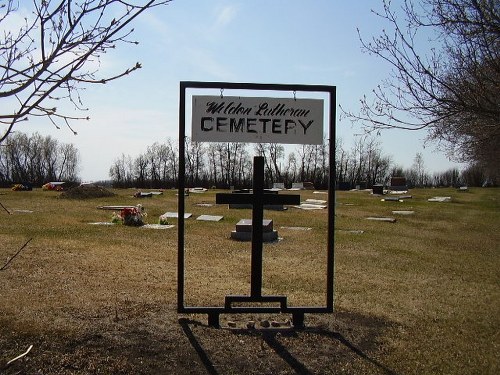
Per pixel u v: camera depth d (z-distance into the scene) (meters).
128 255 10.97
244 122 6.19
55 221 17.72
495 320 6.98
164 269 9.61
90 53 2.35
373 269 10.70
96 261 9.91
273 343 5.50
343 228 18.88
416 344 5.76
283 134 6.22
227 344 5.39
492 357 5.45
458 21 4.40
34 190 41.00
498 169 17.42
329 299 6.23
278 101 6.21
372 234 17.19
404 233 18.00
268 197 6.17
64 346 5.02
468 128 5.06
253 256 6.14
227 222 19.66
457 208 31.03
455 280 9.94
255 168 6.20
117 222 17.81
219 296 7.56
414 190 55.69
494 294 8.76
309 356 5.19
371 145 77.69
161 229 16.48
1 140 2.23
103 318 5.96
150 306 6.64
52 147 74.19
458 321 6.85
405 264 11.52
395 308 7.38
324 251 13.02
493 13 4.18
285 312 6.15
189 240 14.10
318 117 6.25
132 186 70.50
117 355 4.91
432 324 6.62
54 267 9.01
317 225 19.69
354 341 5.71
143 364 4.77
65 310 6.18
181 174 6.16
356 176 78.00
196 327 5.88
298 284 8.84
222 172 74.69
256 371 4.76
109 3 2.34
